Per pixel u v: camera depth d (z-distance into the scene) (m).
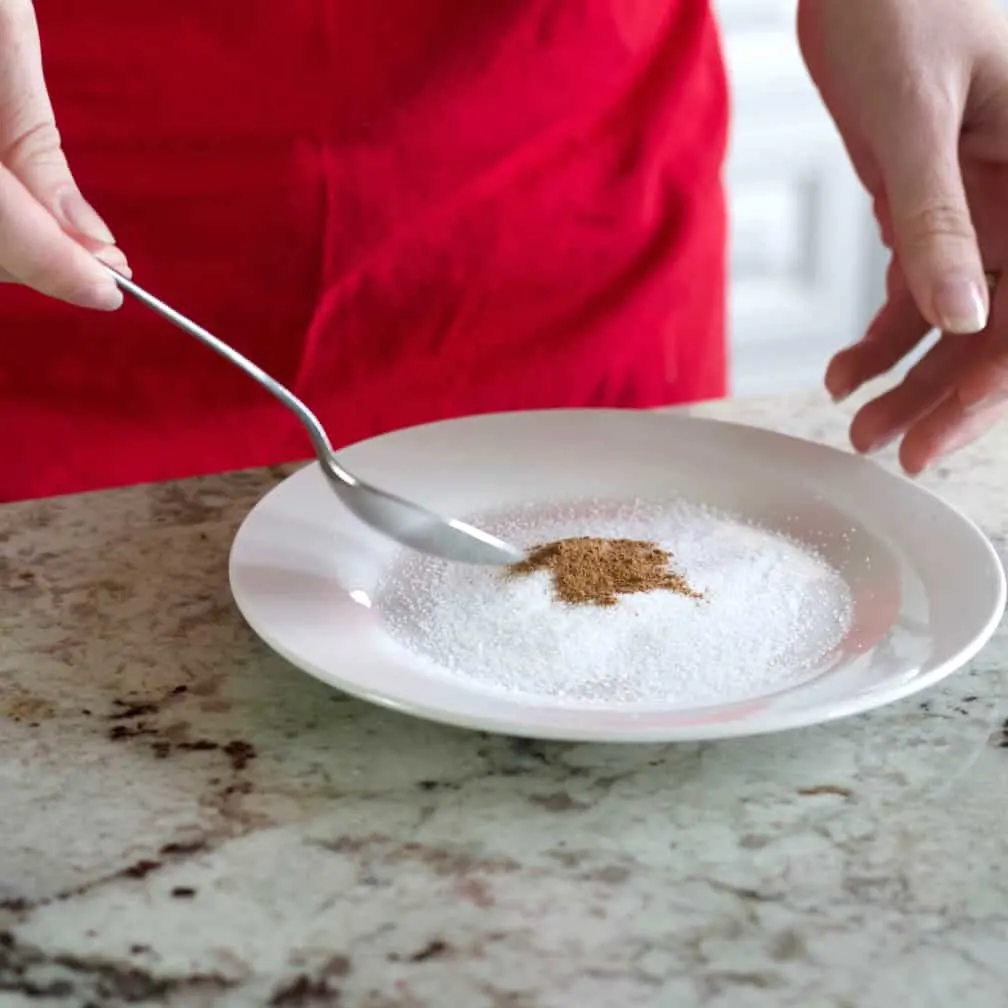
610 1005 0.58
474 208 0.99
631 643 0.70
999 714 0.68
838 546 0.76
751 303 1.94
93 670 0.70
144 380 0.98
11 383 0.96
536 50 0.97
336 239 0.97
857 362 0.86
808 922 0.60
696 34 1.02
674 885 0.62
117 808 0.64
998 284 0.81
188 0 0.92
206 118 0.94
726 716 0.64
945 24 0.80
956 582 0.71
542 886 0.62
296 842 0.63
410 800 0.65
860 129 0.83
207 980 0.59
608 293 1.03
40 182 0.74
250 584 0.71
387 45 0.95
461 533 0.74
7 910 0.61
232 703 0.69
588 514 0.79
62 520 0.80
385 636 0.70
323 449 0.76
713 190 1.05
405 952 0.60
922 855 0.62
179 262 0.96
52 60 0.92
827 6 0.84
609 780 0.65
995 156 0.83
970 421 0.80
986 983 0.59
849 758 0.66
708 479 0.80
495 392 1.03
